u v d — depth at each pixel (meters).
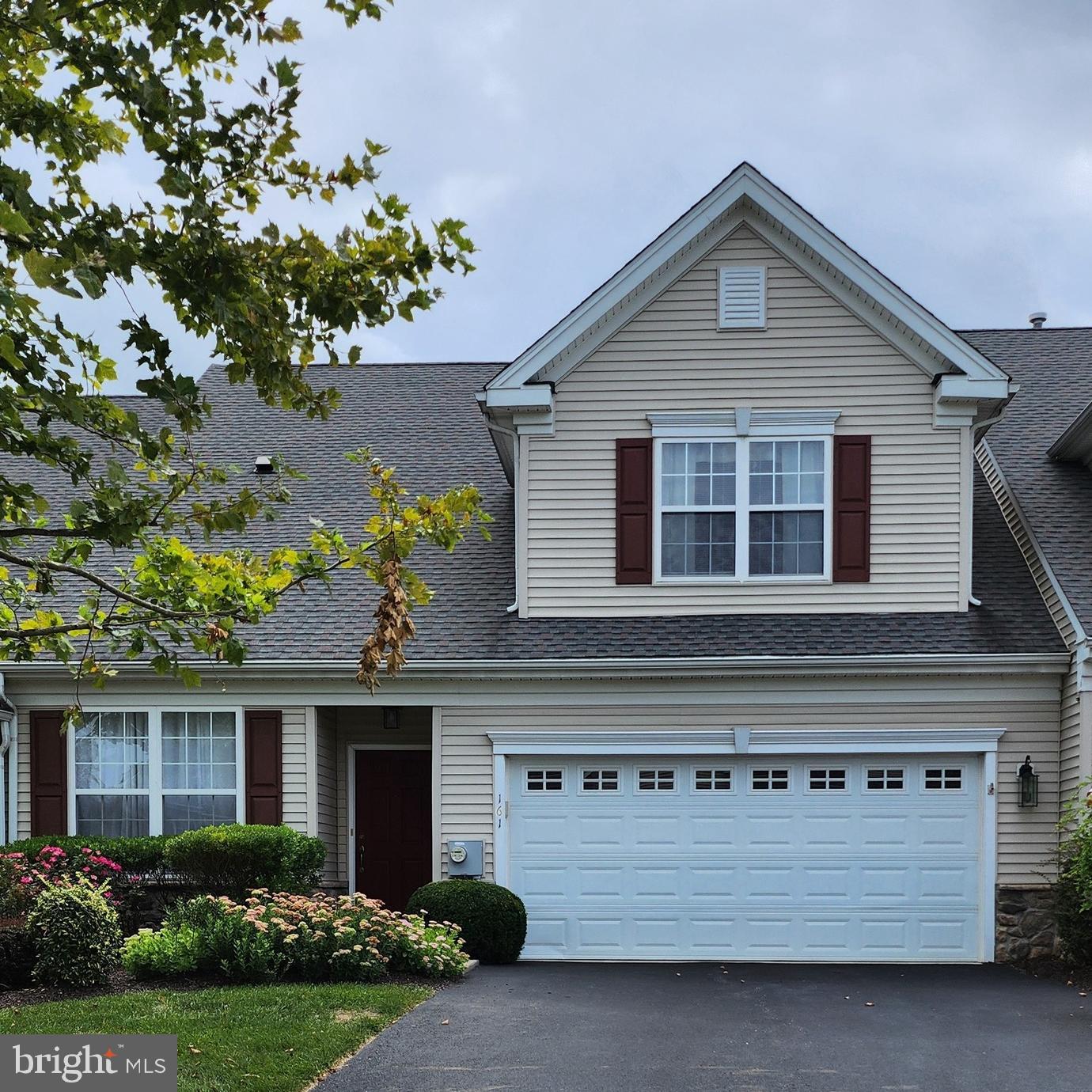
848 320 14.30
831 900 13.62
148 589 6.86
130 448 5.94
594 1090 7.64
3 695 14.16
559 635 14.00
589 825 13.86
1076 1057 8.61
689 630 13.94
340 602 14.90
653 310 14.50
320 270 5.96
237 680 14.12
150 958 10.88
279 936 11.12
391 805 15.35
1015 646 13.33
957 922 13.46
